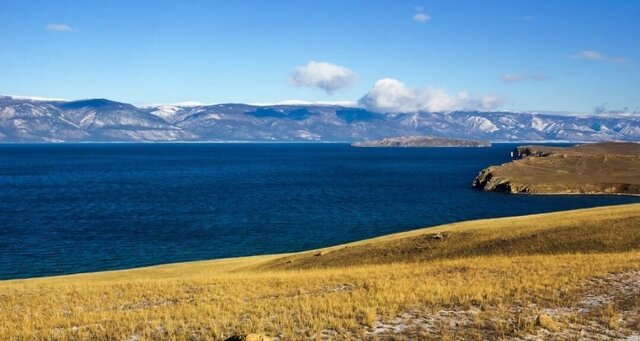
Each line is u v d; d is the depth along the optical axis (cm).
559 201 12050
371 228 8594
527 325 1720
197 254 6794
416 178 18838
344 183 16838
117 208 10881
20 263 6234
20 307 2512
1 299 2783
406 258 4169
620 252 3462
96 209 10725
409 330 1739
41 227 8575
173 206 11212
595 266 2725
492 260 3334
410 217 9756
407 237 4859
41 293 2939
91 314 2189
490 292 2209
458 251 4106
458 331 1716
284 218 9612
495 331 1705
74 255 6662
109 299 2636
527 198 12656
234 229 8494
